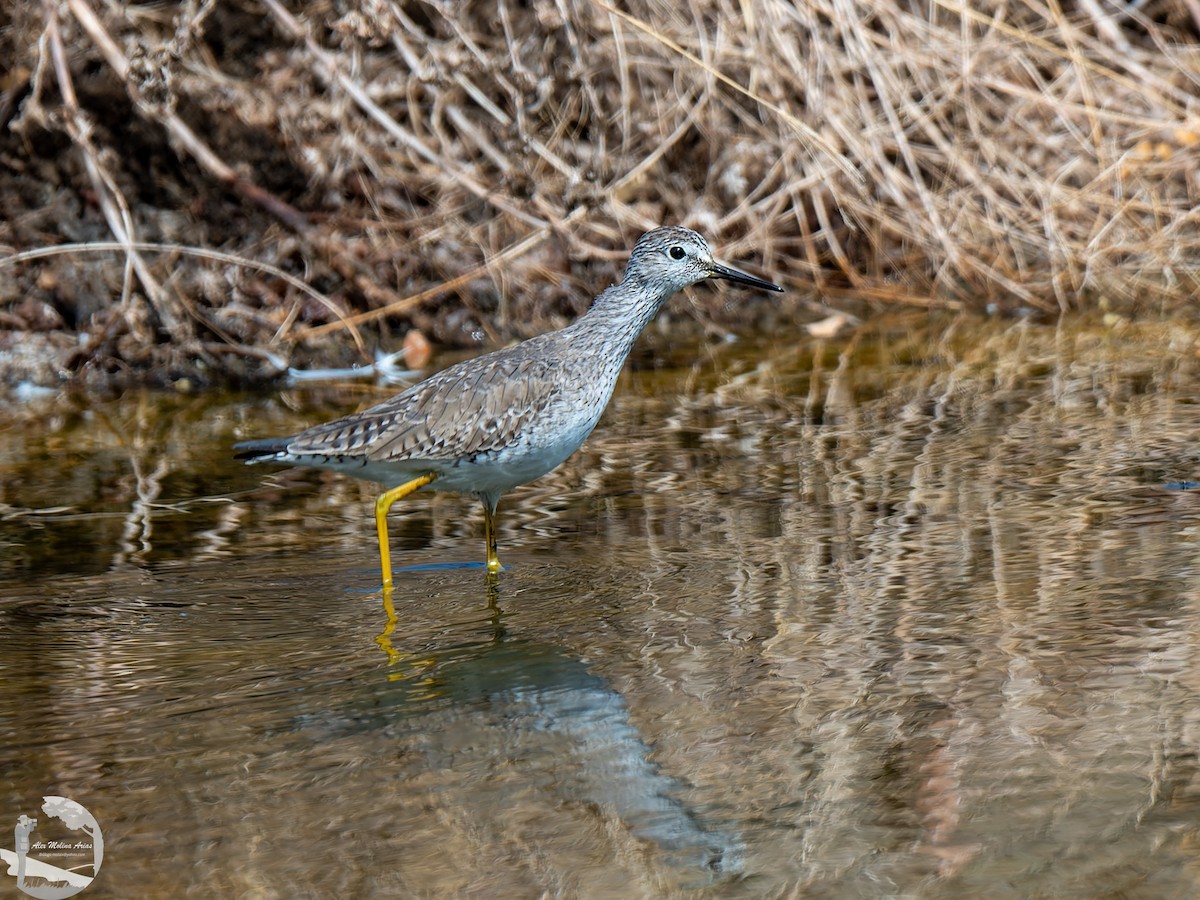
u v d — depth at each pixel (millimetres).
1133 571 9539
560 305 18219
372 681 8430
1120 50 20219
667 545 10562
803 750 7449
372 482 11906
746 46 18828
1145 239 19000
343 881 6430
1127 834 6586
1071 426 13188
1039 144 19594
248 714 8016
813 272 19609
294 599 9766
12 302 16844
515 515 11492
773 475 12164
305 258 17594
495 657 8719
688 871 6469
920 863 6457
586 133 19094
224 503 11945
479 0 18703
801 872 6434
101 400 15586
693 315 18844
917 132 19797
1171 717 7586
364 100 16844
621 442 13430
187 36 16125
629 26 18922
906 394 14742
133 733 7773
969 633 8719
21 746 7609
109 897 6312
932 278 19359
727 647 8703
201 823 6883
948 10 20500
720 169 19438
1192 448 12273
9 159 17484
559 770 7352
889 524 10758
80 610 9562
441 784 7234
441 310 17938
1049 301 18562
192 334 16516
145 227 17406
